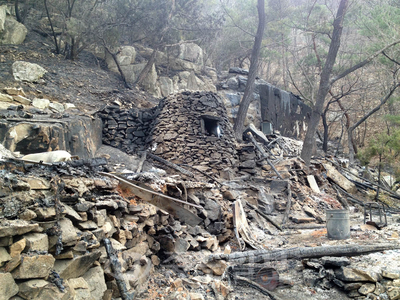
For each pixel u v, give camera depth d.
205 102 12.88
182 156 11.74
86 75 16.02
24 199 3.00
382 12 19.72
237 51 26.44
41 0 16.66
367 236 7.86
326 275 5.63
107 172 5.71
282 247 7.42
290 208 11.46
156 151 11.90
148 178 6.37
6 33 15.73
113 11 17.59
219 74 25.52
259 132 18.25
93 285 3.54
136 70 18.62
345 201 14.28
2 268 2.58
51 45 17.67
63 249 3.29
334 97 24.81
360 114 29.56
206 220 7.46
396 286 5.06
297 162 14.61
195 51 23.44
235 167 12.88
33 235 2.94
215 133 12.98
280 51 31.39
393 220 10.55
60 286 2.94
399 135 16.14
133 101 15.66
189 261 5.94
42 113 9.94
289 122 23.67
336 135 29.92
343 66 25.86
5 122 7.62
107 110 12.62
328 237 8.05
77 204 3.77
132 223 5.02
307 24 23.91
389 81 23.55
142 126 13.10
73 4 15.94
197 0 21.25
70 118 9.77
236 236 7.61
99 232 3.92
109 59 18.50
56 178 3.49
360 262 5.81
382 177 19.20
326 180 16.02
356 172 19.81
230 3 33.47
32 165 3.58
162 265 5.80
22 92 11.15
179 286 4.90
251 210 9.74
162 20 18.59
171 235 6.22
